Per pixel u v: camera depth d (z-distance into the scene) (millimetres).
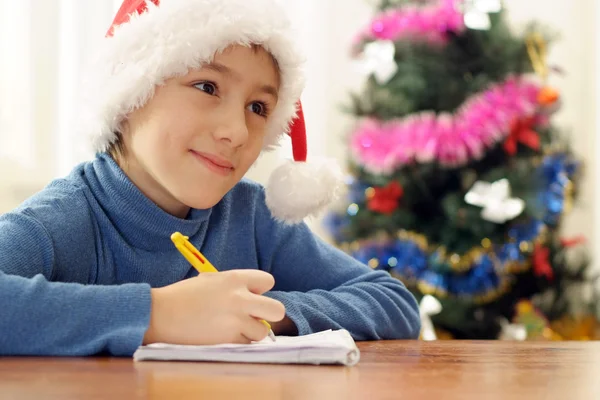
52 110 2238
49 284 767
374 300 1112
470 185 2518
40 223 943
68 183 1060
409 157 2473
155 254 1071
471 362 742
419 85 2502
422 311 2396
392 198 2520
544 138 2592
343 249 2555
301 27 2873
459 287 2475
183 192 1000
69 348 735
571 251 3104
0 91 2203
